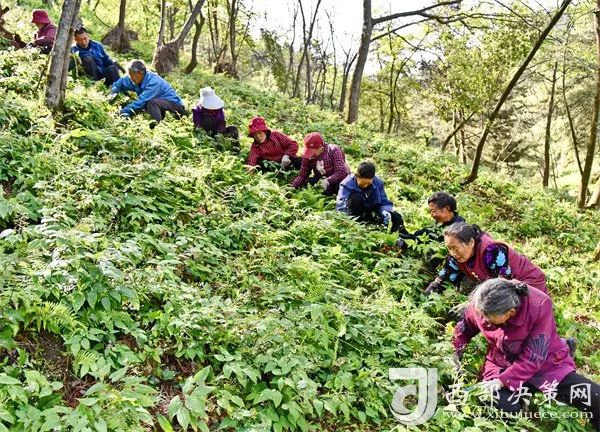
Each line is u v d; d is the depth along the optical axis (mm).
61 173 6043
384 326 5578
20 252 4762
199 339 4766
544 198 12688
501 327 4867
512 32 17781
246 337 4848
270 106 14805
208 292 5320
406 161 12320
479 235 5699
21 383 3865
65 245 4832
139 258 5277
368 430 4664
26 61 8789
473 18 19766
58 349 4441
